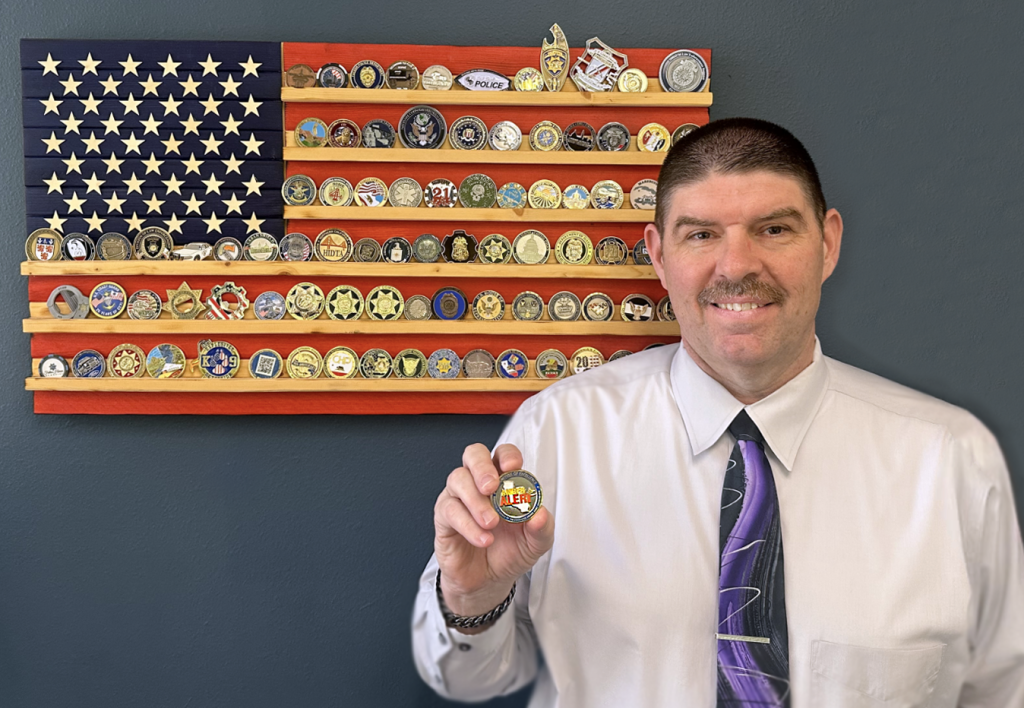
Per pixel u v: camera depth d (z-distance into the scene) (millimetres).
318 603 1681
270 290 1604
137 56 1588
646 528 1213
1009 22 1654
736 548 1140
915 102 1661
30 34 1611
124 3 1616
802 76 1657
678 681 1150
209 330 1577
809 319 1172
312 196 1599
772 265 1140
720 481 1220
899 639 1114
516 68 1605
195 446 1657
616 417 1294
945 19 1655
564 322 1610
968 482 1189
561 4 1646
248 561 1672
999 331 1671
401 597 1684
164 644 1668
